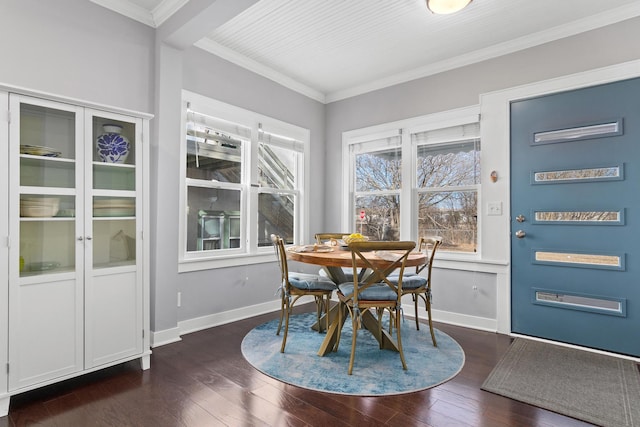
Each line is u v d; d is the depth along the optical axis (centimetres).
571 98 288
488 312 325
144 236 237
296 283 269
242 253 361
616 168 268
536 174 303
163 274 280
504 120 319
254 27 297
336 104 448
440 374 226
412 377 222
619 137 267
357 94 427
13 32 215
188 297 309
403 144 385
